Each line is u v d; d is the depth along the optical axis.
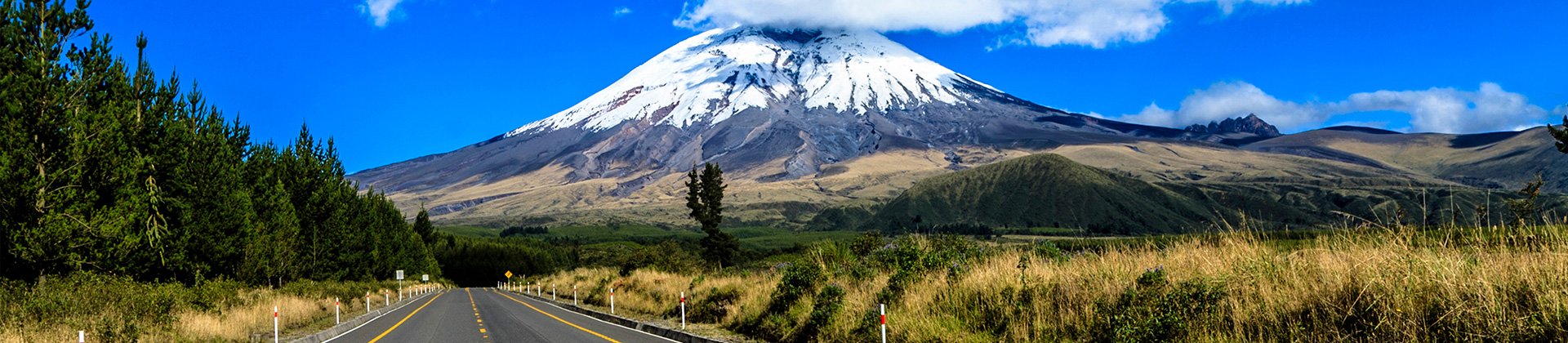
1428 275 8.32
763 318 19.05
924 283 15.80
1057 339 11.20
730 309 21.83
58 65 24.52
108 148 24.56
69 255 23.53
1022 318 12.09
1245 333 9.57
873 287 17.38
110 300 19.30
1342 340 8.48
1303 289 9.38
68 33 24.77
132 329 16.31
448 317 29.78
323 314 30.97
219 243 33.66
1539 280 7.68
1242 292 10.20
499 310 34.75
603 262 137.88
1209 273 10.92
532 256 142.88
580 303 41.62
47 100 23.44
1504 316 7.51
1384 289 8.52
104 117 24.77
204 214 33.22
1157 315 10.27
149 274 30.91
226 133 40.66
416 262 90.75
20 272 23.84
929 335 12.83
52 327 16.30
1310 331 8.91
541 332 21.89
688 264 49.56
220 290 24.89
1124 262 12.89
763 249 187.12
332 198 52.31
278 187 43.78
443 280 109.75
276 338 17.95
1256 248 10.96
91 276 21.81
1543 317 7.29
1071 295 12.10
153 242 27.03
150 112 28.91
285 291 35.84
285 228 43.44
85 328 16.02
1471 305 7.77
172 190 29.80
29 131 23.30
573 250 175.38
